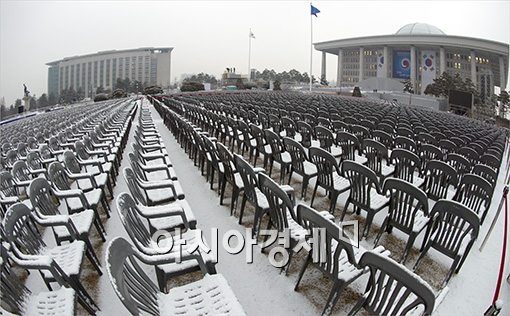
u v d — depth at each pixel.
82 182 5.45
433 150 6.68
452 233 3.45
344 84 96.75
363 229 4.61
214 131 10.67
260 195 4.45
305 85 74.88
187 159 8.38
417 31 96.19
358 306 2.69
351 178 4.41
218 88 61.56
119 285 2.01
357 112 16.39
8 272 2.68
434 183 5.27
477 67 86.94
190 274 3.69
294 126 9.60
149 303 2.44
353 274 2.87
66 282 2.92
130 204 3.30
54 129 11.41
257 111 12.75
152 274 3.68
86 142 7.16
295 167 5.78
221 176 5.59
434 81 66.31
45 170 5.57
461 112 40.53
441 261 4.00
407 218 3.82
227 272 3.70
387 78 80.50
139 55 117.56
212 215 5.09
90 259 3.61
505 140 13.67
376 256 2.27
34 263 2.75
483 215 4.80
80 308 3.12
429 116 20.66
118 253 2.26
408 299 2.69
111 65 120.38
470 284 3.62
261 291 3.41
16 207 3.19
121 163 8.07
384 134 8.12
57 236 3.59
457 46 78.25
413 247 4.25
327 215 3.64
